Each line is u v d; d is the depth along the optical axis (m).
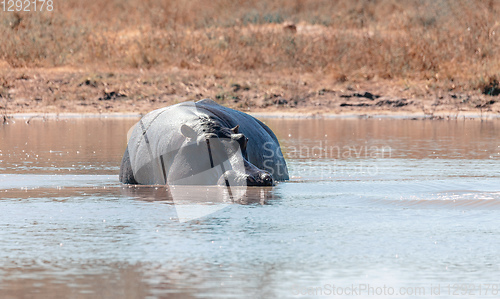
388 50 88.94
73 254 20.12
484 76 81.12
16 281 17.64
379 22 115.75
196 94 79.06
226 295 16.66
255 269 18.70
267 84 82.19
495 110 75.75
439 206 27.31
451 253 20.44
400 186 31.97
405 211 26.38
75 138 53.47
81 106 76.12
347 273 18.45
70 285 17.33
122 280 17.73
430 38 91.25
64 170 37.41
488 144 50.34
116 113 74.19
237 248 20.81
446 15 112.06
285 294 16.81
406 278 18.09
